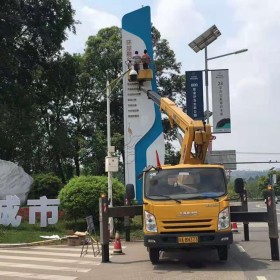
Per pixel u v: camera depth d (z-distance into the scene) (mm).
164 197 10656
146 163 24969
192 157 12562
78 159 45250
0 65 32031
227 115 28828
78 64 38250
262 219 11570
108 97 20047
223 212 10359
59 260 12609
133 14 25969
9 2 32344
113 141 41094
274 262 11328
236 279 9125
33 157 40125
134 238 18500
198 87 28406
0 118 33219
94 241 15547
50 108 44781
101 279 9625
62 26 35406
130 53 25781
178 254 12688
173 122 15328
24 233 17766
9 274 10414
